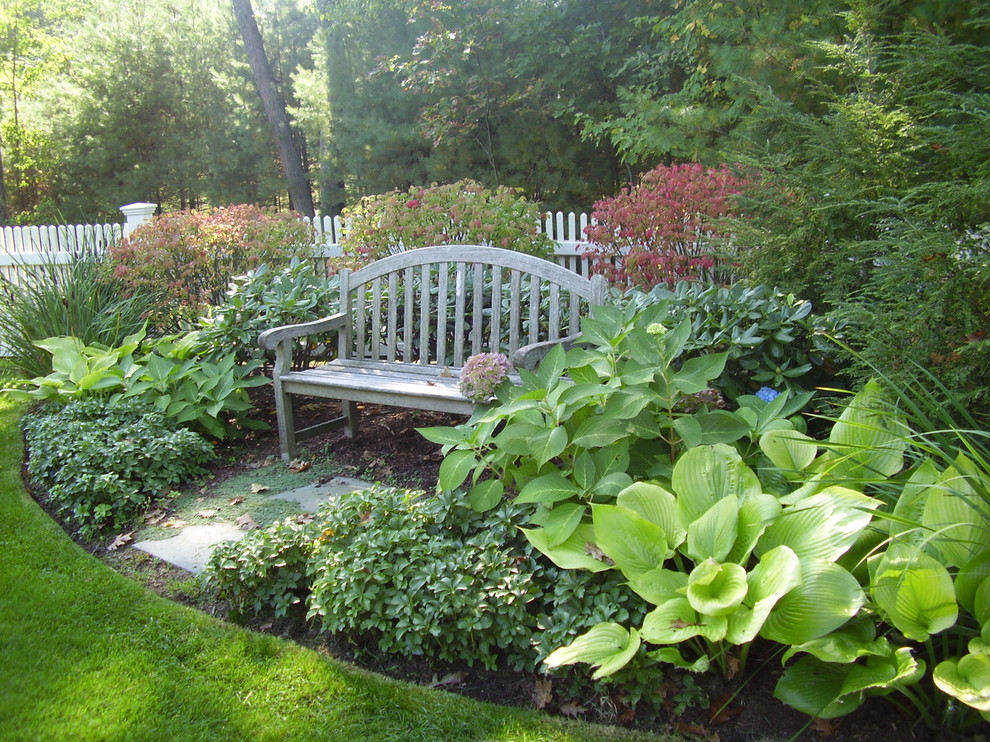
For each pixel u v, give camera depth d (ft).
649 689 6.91
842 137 11.07
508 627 7.47
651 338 9.08
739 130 20.72
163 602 8.97
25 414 16.34
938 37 11.33
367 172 44.45
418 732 6.71
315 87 46.65
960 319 8.33
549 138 38.81
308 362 16.51
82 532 11.00
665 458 9.25
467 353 15.11
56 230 28.30
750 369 10.85
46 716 7.06
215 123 57.36
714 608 6.31
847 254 10.78
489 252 12.94
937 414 8.05
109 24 57.82
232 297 15.67
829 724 6.49
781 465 8.39
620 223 19.21
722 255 13.15
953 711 6.11
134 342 15.81
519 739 6.56
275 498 11.87
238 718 6.98
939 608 6.06
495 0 38.32
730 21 20.90
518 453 8.86
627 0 36.76
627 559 7.34
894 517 6.39
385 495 9.38
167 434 12.92
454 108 38.86
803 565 6.55
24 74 66.23
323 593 8.07
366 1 42.75
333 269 23.44
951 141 9.81
